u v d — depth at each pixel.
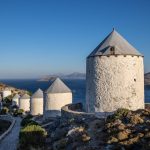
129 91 22.12
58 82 38.31
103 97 22.48
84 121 20.30
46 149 18.39
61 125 21.84
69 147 16.05
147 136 13.96
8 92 88.06
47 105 37.22
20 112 56.00
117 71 22.09
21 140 20.30
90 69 23.69
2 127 40.44
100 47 23.73
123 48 22.81
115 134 15.22
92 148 14.48
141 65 23.34
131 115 17.69
